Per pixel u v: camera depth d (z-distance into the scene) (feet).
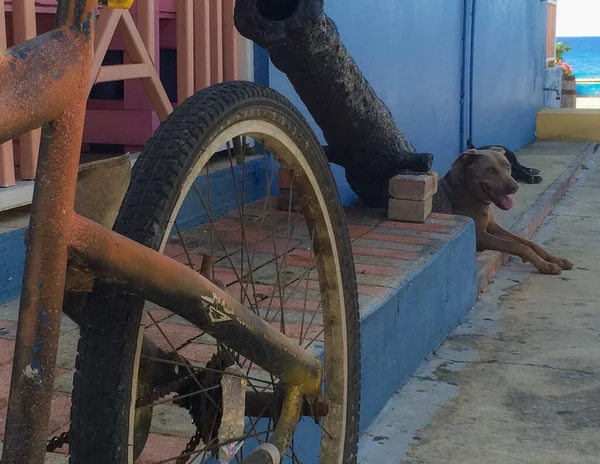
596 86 103.55
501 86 35.47
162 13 15.05
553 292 17.87
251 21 10.75
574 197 29.35
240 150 6.43
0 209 11.08
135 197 4.95
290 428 6.27
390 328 12.01
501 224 22.88
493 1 33.24
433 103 26.37
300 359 6.25
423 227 16.21
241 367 6.27
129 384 4.71
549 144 41.86
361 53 20.39
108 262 4.33
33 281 3.99
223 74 16.52
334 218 7.13
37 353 3.98
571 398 12.23
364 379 11.04
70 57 3.96
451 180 19.98
